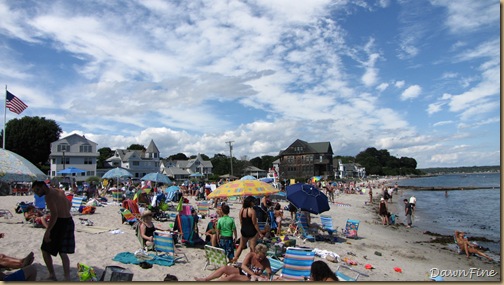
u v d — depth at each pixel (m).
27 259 6.61
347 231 15.04
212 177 83.50
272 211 13.59
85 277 6.45
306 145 99.25
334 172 119.06
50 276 6.53
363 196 48.56
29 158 70.19
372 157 176.75
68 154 65.69
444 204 38.97
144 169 80.19
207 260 8.40
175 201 24.14
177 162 102.38
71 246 6.59
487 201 42.59
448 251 13.95
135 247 10.13
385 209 20.86
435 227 21.08
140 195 19.14
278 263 8.81
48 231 6.44
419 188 76.38
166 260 8.73
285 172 100.19
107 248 9.80
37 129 70.12
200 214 18.03
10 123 69.75
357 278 8.85
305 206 12.48
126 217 13.63
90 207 17.22
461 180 129.38
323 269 5.62
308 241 13.15
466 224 22.45
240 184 12.87
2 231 11.41
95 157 68.31
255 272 7.07
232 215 20.16
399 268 10.26
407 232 18.44
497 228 20.86
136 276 7.55
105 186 35.38
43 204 15.23
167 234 8.81
